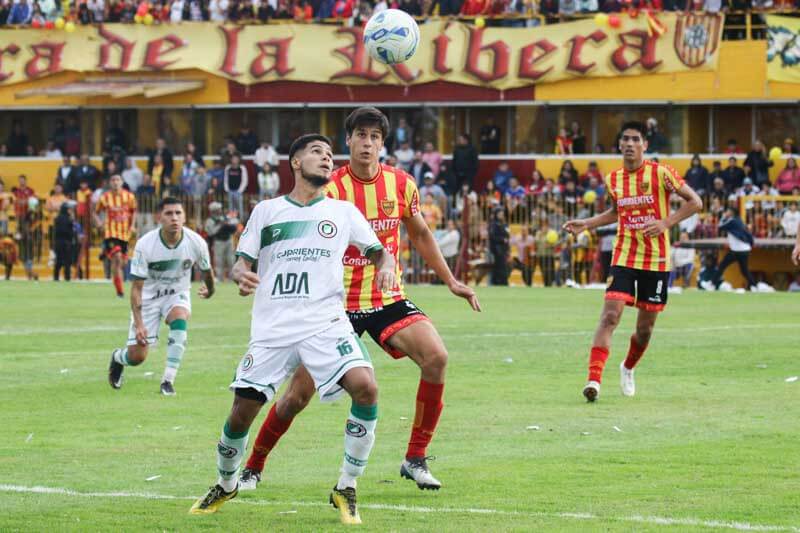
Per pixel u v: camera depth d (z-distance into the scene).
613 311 32.25
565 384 35.25
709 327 52.09
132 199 72.56
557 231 87.12
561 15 99.25
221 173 96.12
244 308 64.19
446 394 33.16
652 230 31.83
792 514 19.23
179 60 104.94
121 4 106.69
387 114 104.31
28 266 95.44
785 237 84.88
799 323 54.12
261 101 104.50
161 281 34.31
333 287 19.39
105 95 105.12
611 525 18.48
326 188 22.77
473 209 89.81
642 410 30.36
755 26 96.50
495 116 103.31
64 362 40.59
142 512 19.53
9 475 22.66
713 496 20.62
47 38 107.25
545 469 23.09
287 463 23.86
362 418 18.88
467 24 100.62
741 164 93.88
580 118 101.31
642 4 97.50
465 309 62.84
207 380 36.56
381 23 28.48
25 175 106.31
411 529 18.25
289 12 104.31
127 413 30.34
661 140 97.44
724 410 30.30
